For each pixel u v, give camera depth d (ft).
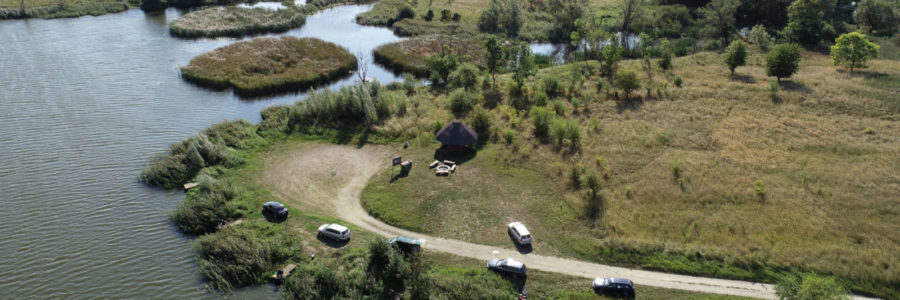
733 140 213.46
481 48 357.61
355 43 380.99
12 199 172.86
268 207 165.89
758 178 184.24
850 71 288.30
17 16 404.57
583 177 184.03
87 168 193.36
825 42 358.64
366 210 171.63
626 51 352.90
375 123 234.99
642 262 143.74
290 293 130.11
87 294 132.77
